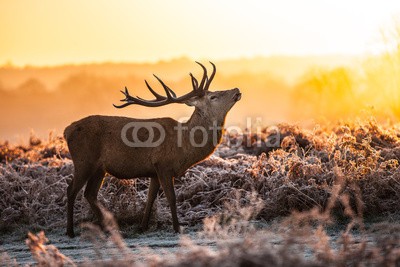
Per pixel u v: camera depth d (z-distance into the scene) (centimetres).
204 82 3250
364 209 3089
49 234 3269
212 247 2675
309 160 3509
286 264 1903
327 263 2075
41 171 3822
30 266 2541
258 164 3581
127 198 3378
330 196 3094
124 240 3039
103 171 3247
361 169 3225
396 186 3167
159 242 2914
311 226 2998
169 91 3328
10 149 4969
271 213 3177
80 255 2736
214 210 3338
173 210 3159
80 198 3566
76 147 3194
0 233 3344
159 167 3169
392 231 2678
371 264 2116
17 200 3584
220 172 3588
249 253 1944
